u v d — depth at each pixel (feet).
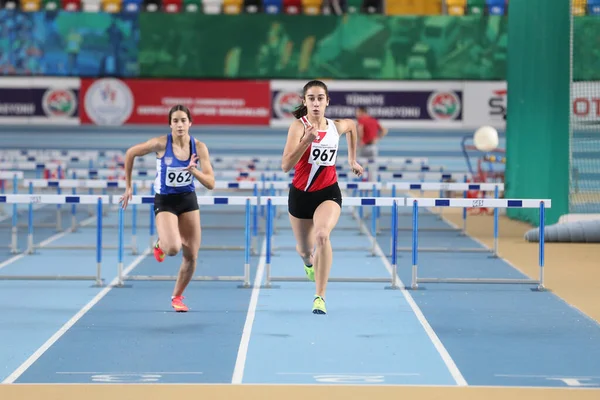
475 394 31.07
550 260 65.87
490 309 47.42
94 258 65.87
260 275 58.44
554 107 81.66
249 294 51.39
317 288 42.60
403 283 55.47
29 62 130.52
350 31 130.31
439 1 133.18
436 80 130.52
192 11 132.98
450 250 70.69
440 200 52.75
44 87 130.93
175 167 42.96
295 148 39.63
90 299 49.62
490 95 130.31
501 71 130.21
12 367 34.68
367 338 40.16
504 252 70.23
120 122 131.13
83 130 131.44
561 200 80.48
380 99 130.82
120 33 130.62
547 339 40.24
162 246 42.24
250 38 130.72
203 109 131.34
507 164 96.89
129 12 130.62
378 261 65.62
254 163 113.29
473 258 66.95
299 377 33.30
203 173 43.24
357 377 33.35
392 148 131.13
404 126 130.72
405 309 47.24
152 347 38.17
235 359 36.09
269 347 38.24
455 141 131.03
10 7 133.28
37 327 42.27
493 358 36.47
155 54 130.82
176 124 42.52
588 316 45.52
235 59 131.23
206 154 43.70
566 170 79.82
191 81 131.23
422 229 86.17
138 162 116.47
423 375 33.68
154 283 55.06
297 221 43.04
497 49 130.21
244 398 30.45
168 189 43.37
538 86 85.87
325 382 32.58
